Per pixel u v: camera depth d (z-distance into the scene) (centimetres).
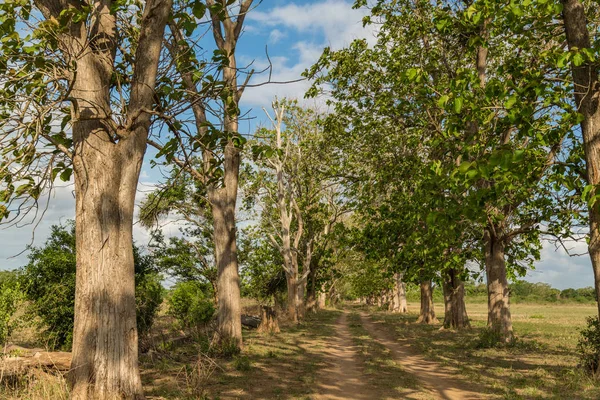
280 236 3397
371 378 1178
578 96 984
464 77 945
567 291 11288
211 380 1061
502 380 1134
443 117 1775
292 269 3253
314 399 914
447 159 1553
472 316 4838
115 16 840
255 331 2508
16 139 659
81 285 725
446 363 1433
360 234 2544
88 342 705
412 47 1855
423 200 1515
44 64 709
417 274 2411
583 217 1553
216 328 1599
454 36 1792
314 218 3641
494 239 1892
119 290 729
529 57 1666
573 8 970
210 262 3166
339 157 2438
